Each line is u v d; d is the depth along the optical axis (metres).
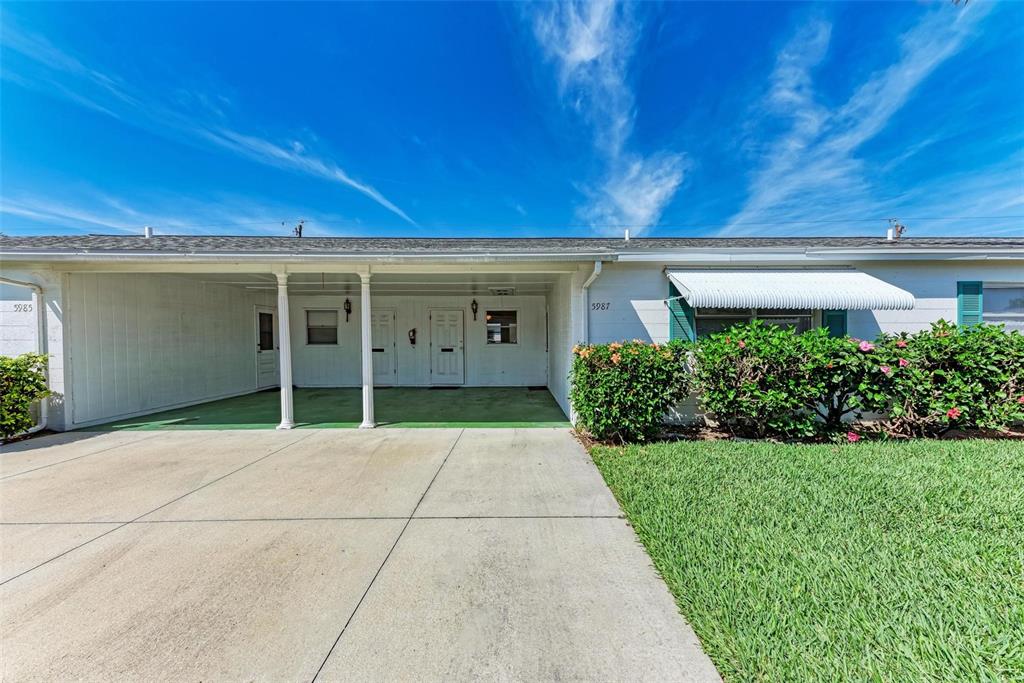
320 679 2.24
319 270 8.03
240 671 2.30
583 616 2.70
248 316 13.05
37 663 2.36
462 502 4.54
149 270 7.90
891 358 6.48
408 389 14.03
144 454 6.40
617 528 3.91
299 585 3.07
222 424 8.56
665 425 7.91
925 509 3.99
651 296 8.30
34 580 3.15
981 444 6.17
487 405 10.91
